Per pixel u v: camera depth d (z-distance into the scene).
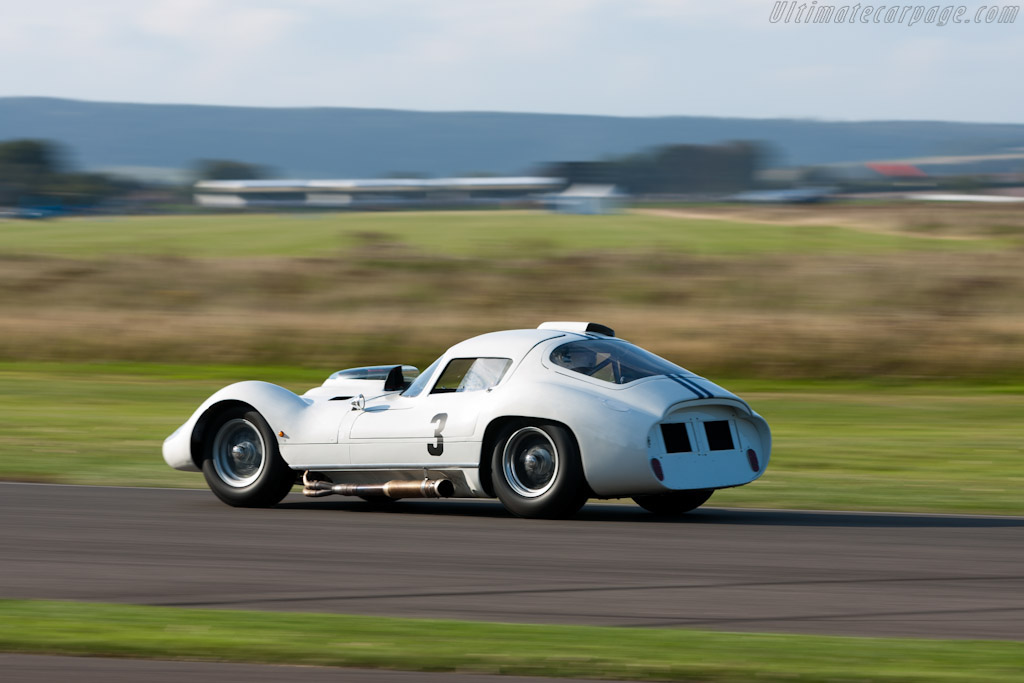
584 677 15.07
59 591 21.02
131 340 90.50
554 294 105.38
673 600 19.95
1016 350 78.25
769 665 15.36
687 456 28.36
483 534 26.91
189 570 22.89
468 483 29.56
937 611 19.05
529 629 17.55
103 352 88.88
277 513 30.91
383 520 29.38
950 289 102.69
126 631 17.39
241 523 28.98
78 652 16.33
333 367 83.19
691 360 79.00
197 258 129.88
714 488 28.58
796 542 25.84
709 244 186.50
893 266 113.62
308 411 31.75
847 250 168.50
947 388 71.44
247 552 24.80
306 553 24.64
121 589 21.16
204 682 14.97
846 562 23.44
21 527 28.28
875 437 50.97
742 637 16.98
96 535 27.11
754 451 29.92
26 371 83.00
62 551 25.02
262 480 31.69
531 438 28.77
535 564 23.27
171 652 16.23
